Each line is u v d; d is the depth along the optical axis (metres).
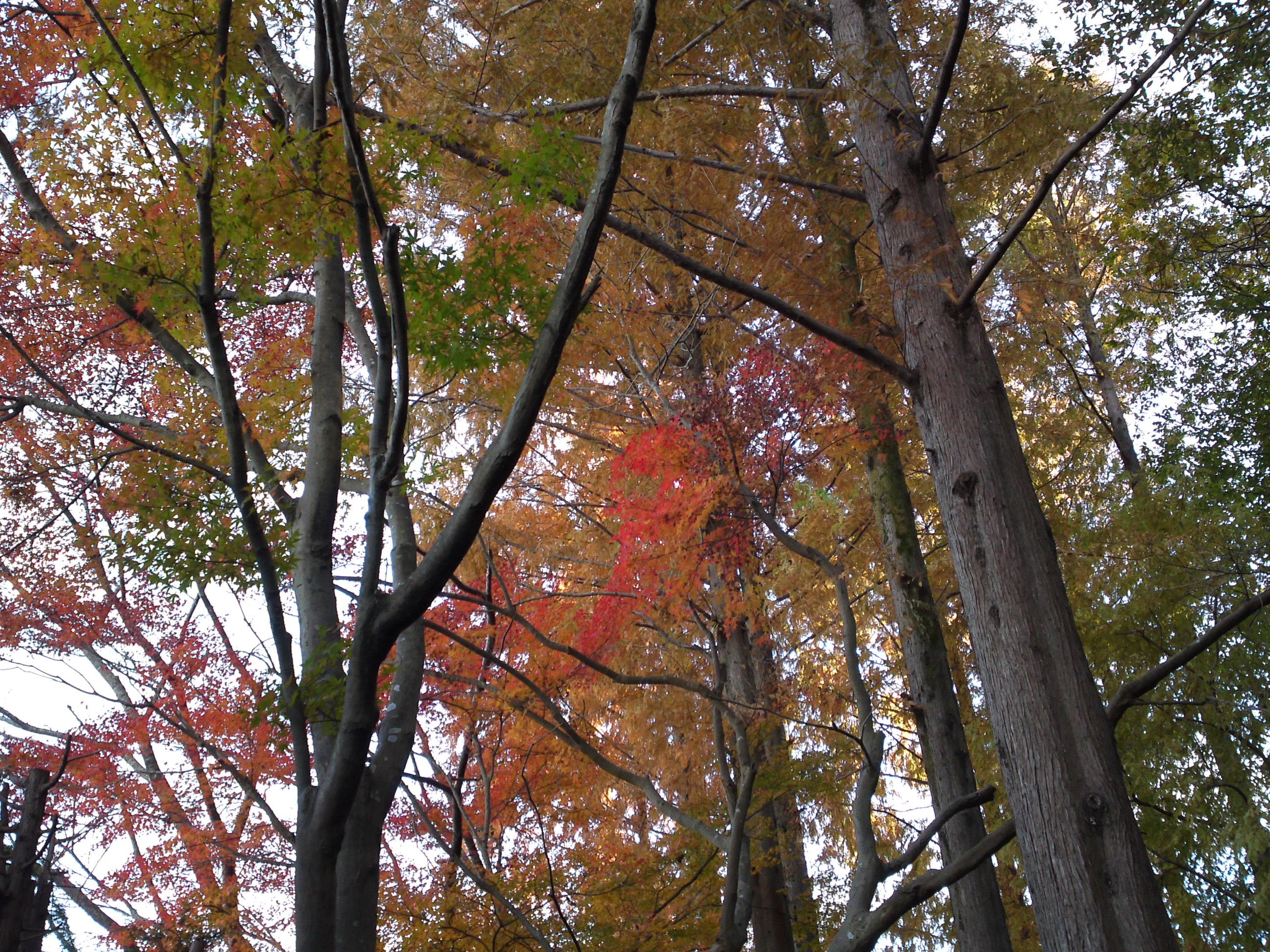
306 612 3.59
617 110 3.12
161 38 3.59
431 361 3.48
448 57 6.05
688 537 6.53
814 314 6.19
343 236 3.56
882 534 7.18
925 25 7.37
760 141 6.40
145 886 8.05
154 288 3.57
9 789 4.70
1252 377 9.49
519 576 8.84
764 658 7.52
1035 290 6.21
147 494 3.82
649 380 7.12
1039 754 4.11
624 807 8.73
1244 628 7.62
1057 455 10.12
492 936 5.23
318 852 2.74
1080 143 4.54
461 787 6.66
